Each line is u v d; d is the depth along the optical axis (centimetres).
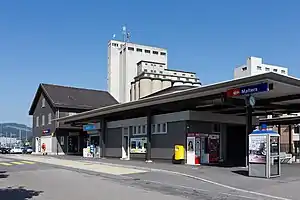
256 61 7919
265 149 1747
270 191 1390
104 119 3703
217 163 2714
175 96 2441
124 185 1616
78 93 6081
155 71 7525
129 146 3309
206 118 2723
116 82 9319
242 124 2947
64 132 5616
